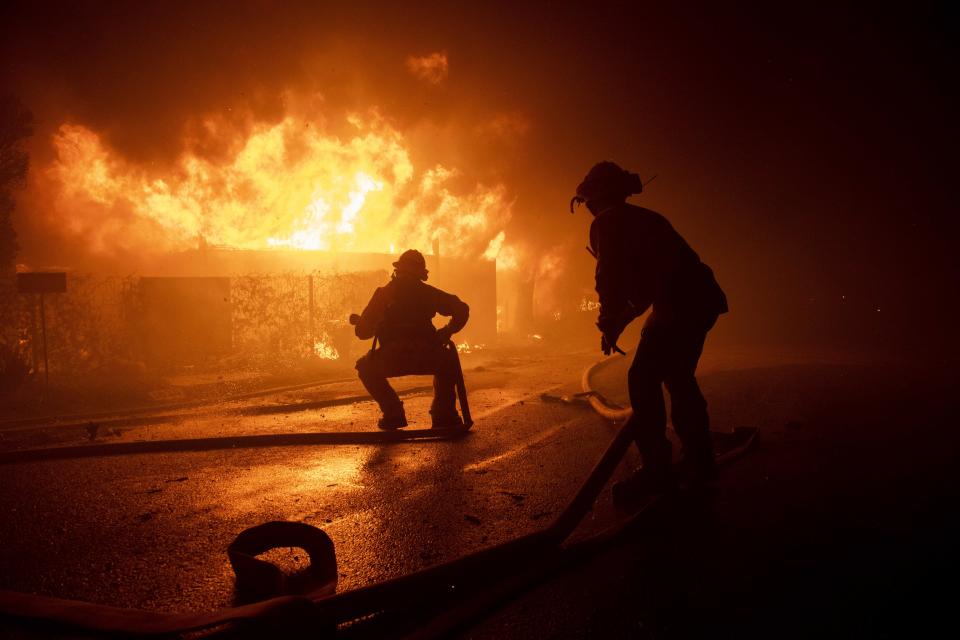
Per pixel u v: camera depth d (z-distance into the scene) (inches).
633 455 186.4
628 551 110.9
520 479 162.9
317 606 79.6
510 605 92.3
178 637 81.9
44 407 312.2
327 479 166.7
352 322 236.5
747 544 111.9
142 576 106.5
